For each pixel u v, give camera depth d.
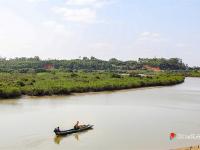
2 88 85.69
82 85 106.19
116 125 53.22
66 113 63.94
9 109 67.31
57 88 96.38
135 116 61.97
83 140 43.88
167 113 66.75
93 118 59.12
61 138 44.84
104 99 89.19
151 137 45.44
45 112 64.50
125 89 121.75
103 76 147.88
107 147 40.72
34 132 47.59
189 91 121.06
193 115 64.81
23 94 90.69
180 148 38.62
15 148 39.84
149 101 86.81
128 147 40.66
